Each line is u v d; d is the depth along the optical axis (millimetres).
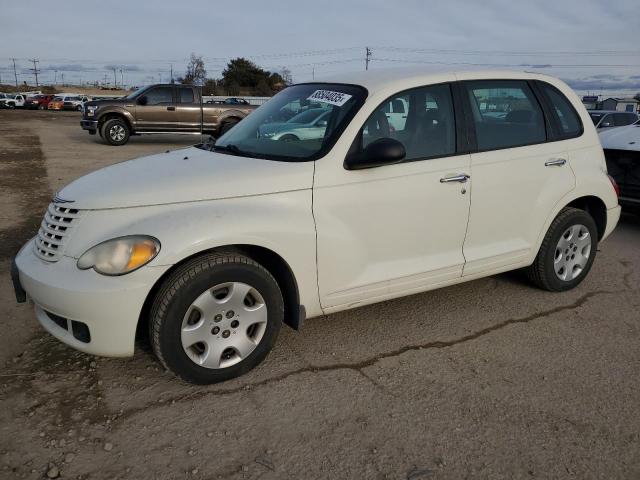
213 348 3066
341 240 3338
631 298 4555
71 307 2795
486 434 2771
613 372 3381
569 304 4402
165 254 2791
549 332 3906
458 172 3734
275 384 3174
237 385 3150
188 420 2830
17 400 2961
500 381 3262
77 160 12758
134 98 16641
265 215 3076
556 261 4496
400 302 4363
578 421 2891
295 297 3307
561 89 4473
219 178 3123
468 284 4777
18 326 3779
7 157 13133
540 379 3291
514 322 4051
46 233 3078
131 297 2773
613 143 6848
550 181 4234
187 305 2891
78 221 2941
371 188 3406
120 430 2742
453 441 2715
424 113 3682
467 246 3930
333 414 2908
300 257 3207
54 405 2928
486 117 3955
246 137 3879
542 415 2936
